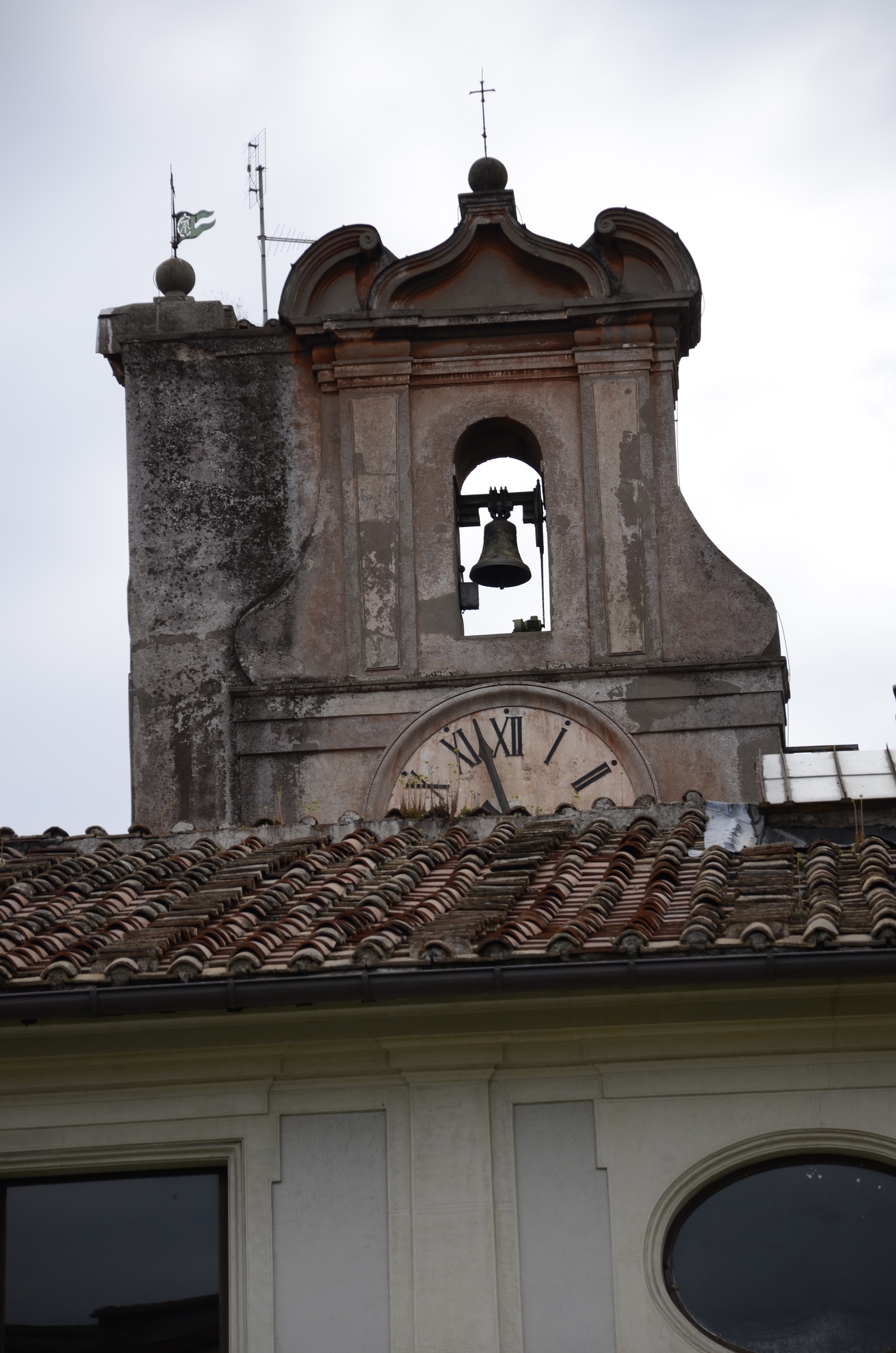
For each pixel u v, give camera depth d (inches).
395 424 1278.3
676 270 1275.8
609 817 915.4
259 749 1224.8
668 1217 676.1
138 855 873.5
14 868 847.1
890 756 1053.8
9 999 676.1
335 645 1246.9
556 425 1277.1
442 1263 676.1
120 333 1320.1
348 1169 689.0
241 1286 682.2
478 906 733.9
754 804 1002.1
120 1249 697.0
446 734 1207.6
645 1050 684.7
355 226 1299.2
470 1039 686.5
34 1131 697.6
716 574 1244.5
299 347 1300.4
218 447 1293.1
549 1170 682.2
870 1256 673.0
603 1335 667.4
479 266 1290.6
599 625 1240.8
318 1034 690.2
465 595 1274.6
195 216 1397.6
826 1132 676.7
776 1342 668.1
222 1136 693.3
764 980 656.4
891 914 664.4
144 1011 676.1
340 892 780.6
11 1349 691.4
